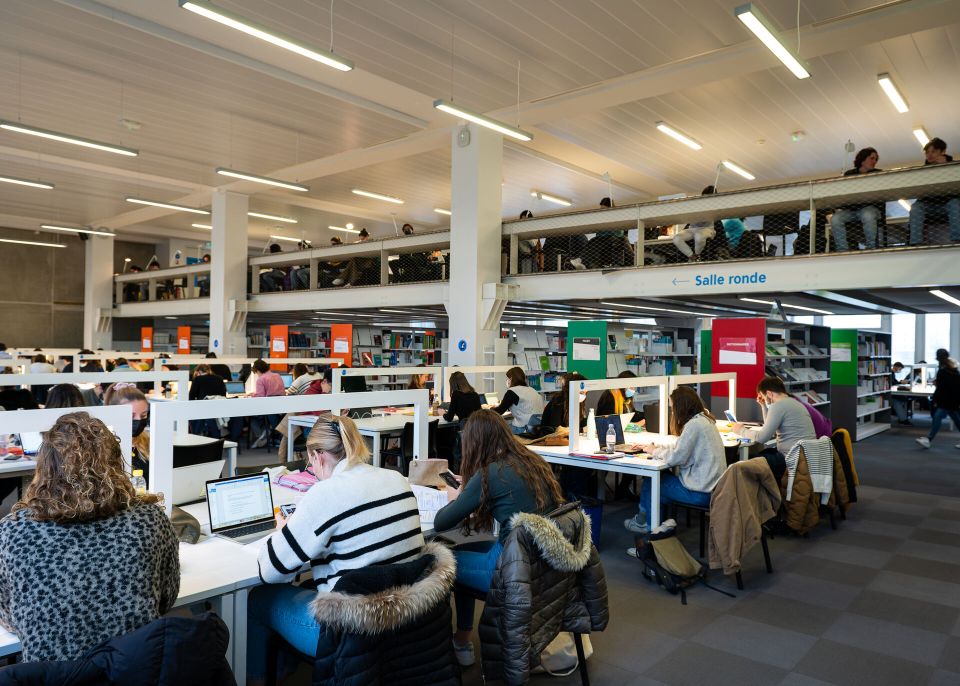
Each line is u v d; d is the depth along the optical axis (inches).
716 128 402.3
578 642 106.0
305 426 264.7
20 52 293.4
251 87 332.5
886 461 332.5
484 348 364.8
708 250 318.0
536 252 380.2
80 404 166.2
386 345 511.5
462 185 374.0
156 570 68.3
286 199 592.7
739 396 286.7
